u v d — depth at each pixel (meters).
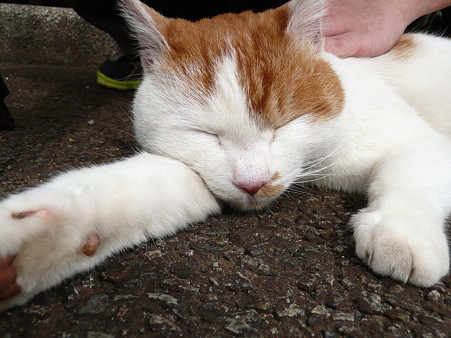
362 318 0.16
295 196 0.26
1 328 0.15
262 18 0.25
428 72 0.31
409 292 0.18
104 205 0.18
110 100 0.47
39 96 0.47
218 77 0.22
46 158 0.31
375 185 0.23
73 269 0.17
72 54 0.62
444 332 0.16
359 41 0.30
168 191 0.21
